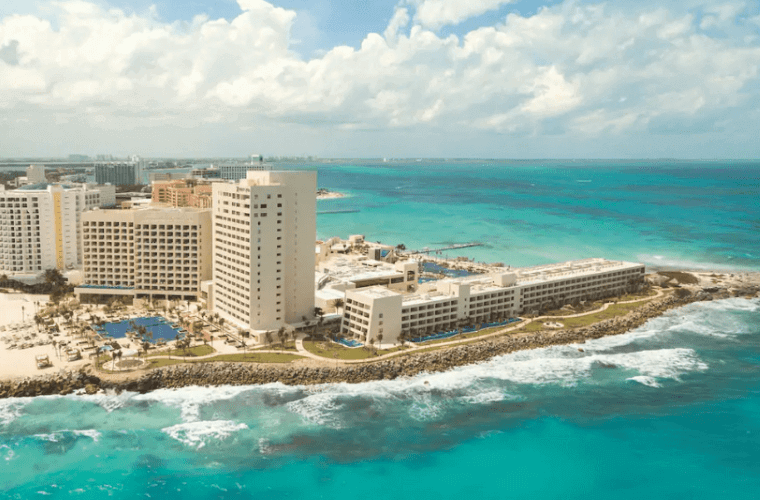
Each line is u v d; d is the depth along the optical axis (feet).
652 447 636.07
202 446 603.67
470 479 570.46
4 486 534.78
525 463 599.98
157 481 546.67
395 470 579.07
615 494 559.79
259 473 565.12
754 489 570.05
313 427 647.15
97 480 546.67
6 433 615.98
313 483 554.05
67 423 639.35
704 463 609.83
